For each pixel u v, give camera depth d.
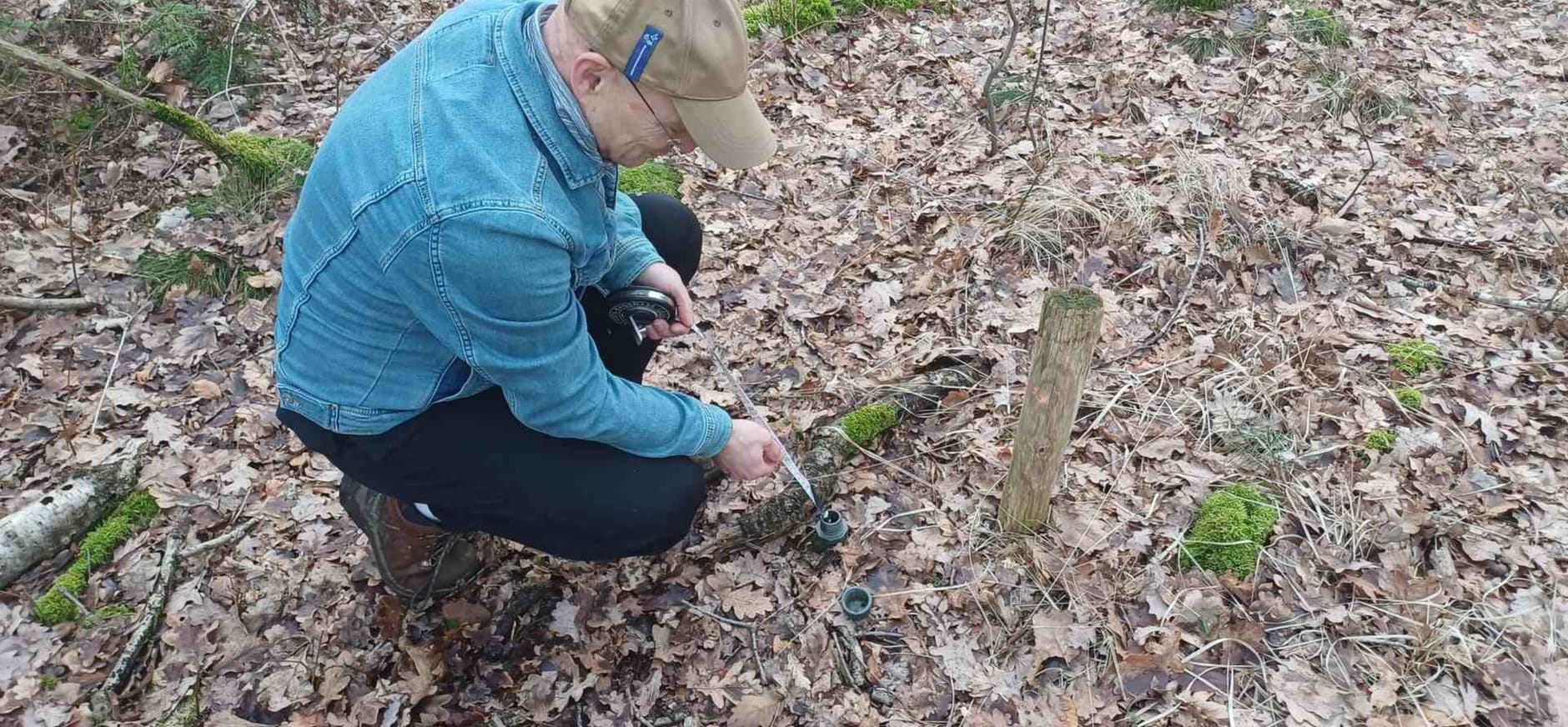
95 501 2.88
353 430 1.99
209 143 3.97
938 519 2.82
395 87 1.70
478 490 2.13
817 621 2.59
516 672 2.51
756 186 4.34
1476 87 4.86
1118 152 4.43
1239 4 5.46
